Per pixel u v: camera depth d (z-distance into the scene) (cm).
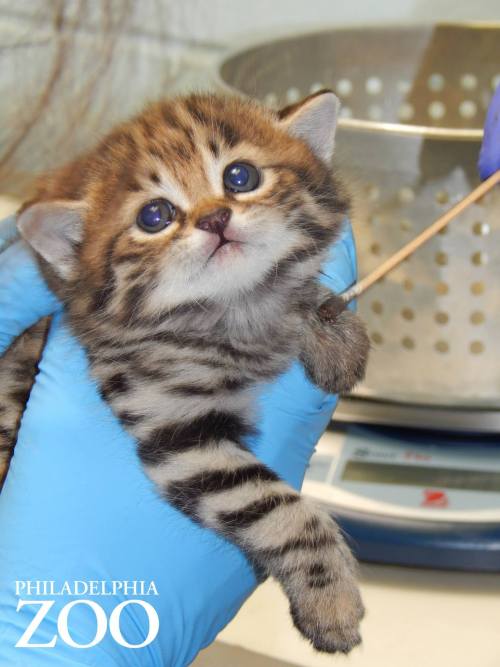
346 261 29
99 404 25
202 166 24
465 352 30
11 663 24
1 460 28
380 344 31
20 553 25
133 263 24
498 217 28
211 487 24
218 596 26
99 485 25
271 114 26
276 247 25
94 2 31
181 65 39
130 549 25
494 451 31
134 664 25
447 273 29
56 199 24
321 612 24
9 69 31
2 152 30
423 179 28
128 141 25
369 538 29
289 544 24
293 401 27
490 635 28
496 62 36
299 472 28
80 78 31
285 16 43
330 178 26
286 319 27
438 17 41
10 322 26
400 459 31
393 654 27
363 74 37
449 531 29
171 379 25
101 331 25
